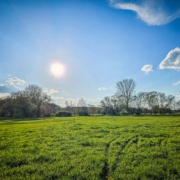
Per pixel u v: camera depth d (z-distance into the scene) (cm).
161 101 10100
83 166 1035
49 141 1727
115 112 10781
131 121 3988
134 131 2294
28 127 3022
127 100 10306
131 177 882
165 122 3534
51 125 3266
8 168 1034
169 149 1373
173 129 2462
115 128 2633
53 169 1000
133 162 1092
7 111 9025
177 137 1841
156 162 1086
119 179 871
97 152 1320
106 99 11138
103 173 949
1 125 3734
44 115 9594
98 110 11819
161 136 1934
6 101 9162
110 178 880
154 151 1327
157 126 2834
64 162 1105
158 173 920
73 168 1009
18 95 9500
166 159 1143
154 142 1620
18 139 1867
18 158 1196
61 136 1989
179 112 9906
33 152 1342
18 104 8488
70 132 2273
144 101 10462
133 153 1292
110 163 1083
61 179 877
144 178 870
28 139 1856
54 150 1384
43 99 10044
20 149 1426
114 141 1681
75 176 906
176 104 9931
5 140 1817
